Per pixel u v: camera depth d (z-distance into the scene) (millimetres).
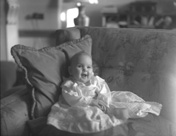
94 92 1469
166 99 1469
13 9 3531
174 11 3562
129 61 1635
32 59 1456
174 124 1386
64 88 1448
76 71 1469
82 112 1274
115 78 1638
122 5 3686
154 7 3477
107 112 1358
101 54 1718
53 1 3680
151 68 1561
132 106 1413
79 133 1224
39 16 3752
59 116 1306
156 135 1265
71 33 1784
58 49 1584
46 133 1297
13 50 1451
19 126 1292
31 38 3828
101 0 3691
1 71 2941
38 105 1401
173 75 1492
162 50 1550
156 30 1678
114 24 3520
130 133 1252
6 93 1838
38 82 1433
